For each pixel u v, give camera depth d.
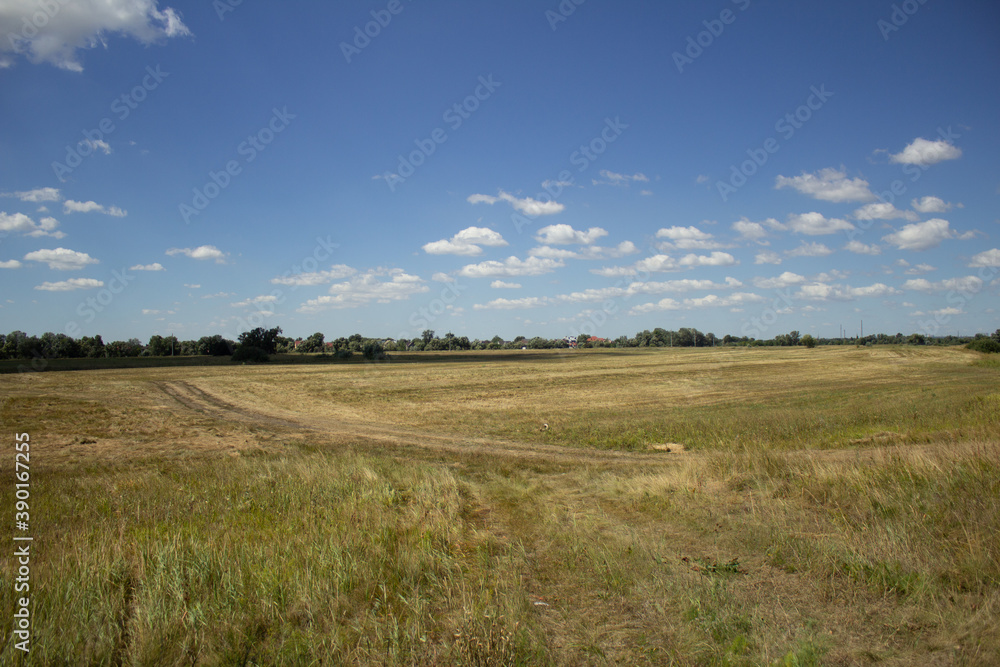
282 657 4.07
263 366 65.75
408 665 3.97
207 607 4.82
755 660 3.92
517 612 4.70
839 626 4.37
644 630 4.48
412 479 10.98
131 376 49.72
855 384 39.47
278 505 8.96
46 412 26.55
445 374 54.31
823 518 7.04
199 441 20.27
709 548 6.42
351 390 40.41
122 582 5.36
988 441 10.33
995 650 3.85
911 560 5.26
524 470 13.66
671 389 39.28
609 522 7.82
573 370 57.88
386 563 6.03
